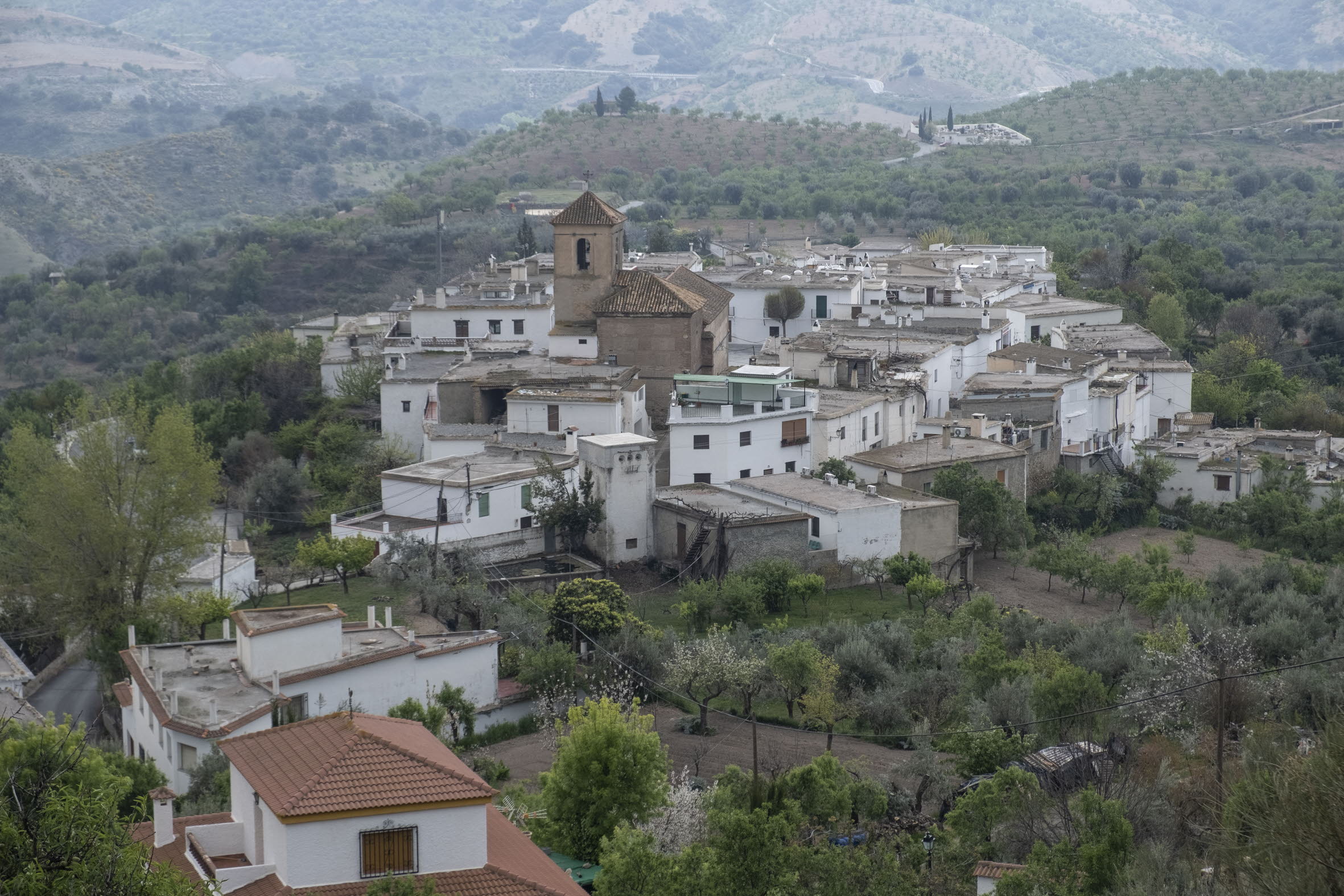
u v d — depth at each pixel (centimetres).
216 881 3716
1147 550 10719
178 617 8731
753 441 11388
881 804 5944
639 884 4647
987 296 16888
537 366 12756
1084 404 13338
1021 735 6875
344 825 3925
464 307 14612
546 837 5500
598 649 8144
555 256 13238
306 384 14638
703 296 13762
